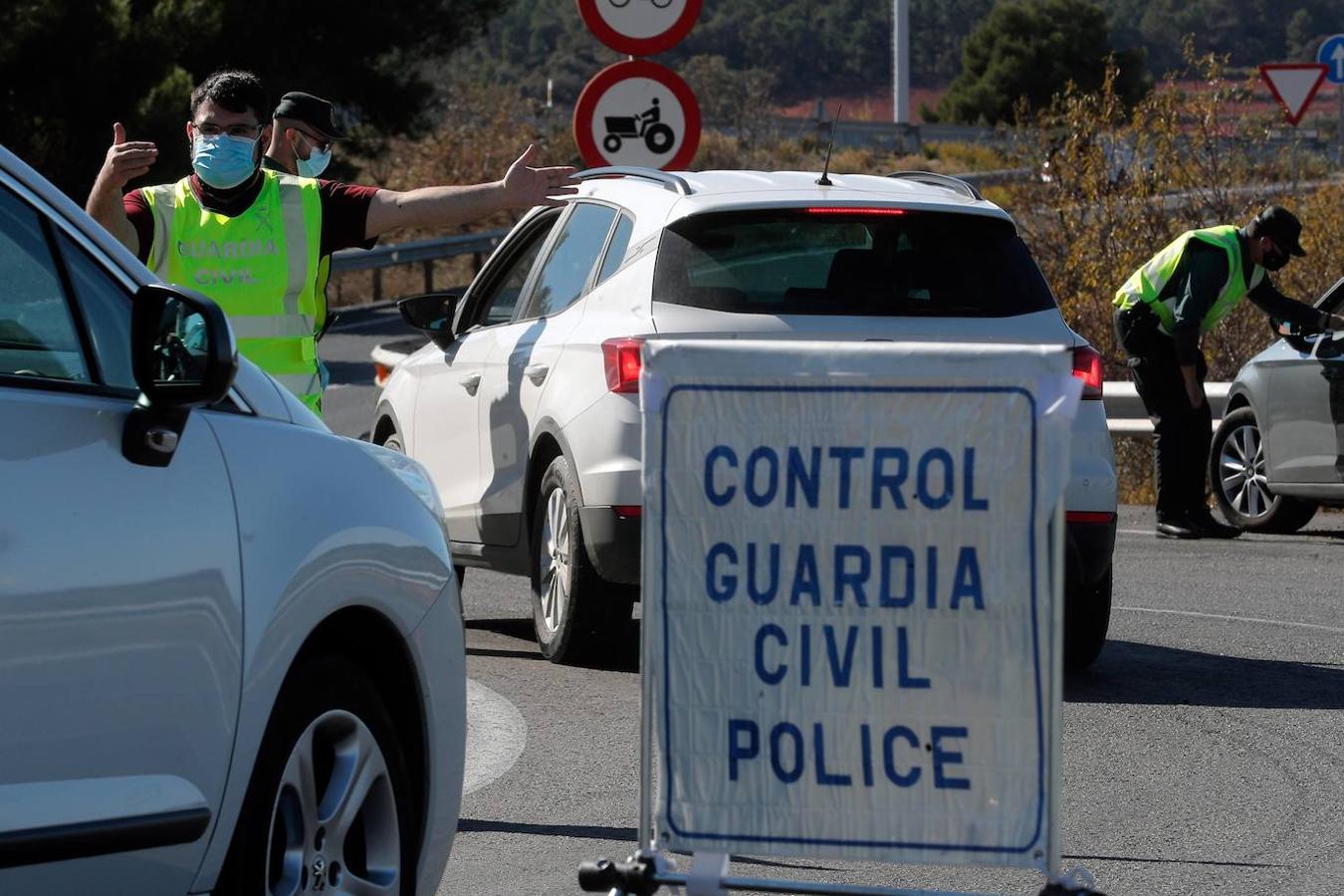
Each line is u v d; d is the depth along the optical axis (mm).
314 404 15047
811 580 8633
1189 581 23016
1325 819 12789
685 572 8711
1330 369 26281
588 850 12031
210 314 8062
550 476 17422
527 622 20531
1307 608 21062
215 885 8383
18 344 7848
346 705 9266
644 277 16453
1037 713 8477
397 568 9602
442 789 10094
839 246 16422
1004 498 8477
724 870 8758
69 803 7496
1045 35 180750
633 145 24562
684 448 8695
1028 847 8492
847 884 8711
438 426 20125
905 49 145000
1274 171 37781
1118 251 37062
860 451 8586
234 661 8297
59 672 7461
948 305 16203
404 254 72562
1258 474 28422
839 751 8625
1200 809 13031
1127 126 38406
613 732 15164
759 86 134875
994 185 45000
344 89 74625
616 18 24406
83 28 53344
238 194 14766
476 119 95188
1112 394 32656
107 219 13898
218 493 8398
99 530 7703
